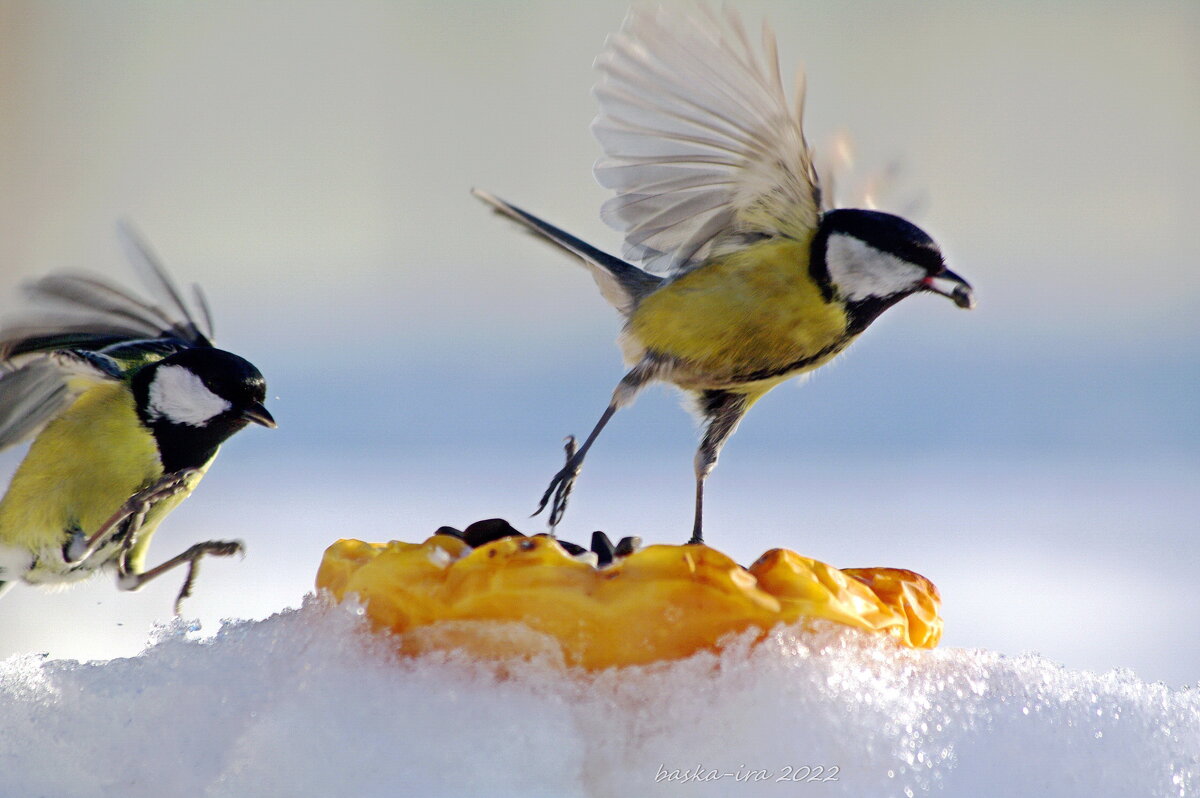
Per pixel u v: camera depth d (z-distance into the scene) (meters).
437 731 3.21
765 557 3.22
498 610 3.21
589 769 3.21
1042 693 3.23
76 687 3.23
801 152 3.29
